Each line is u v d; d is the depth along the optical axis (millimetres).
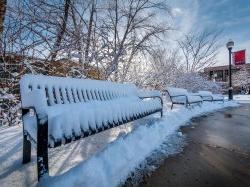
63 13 5496
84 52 5148
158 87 10648
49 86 2945
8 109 4684
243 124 6152
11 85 4602
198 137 4492
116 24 7293
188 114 7562
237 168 2828
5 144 3250
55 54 4707
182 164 2945
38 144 1841
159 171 2703
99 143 3535
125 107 3375
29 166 2562
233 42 15742
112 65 6020
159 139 4043
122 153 2850
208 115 8242
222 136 4605
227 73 40531
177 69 13711
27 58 4500
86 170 2172
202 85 16078
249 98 21250
